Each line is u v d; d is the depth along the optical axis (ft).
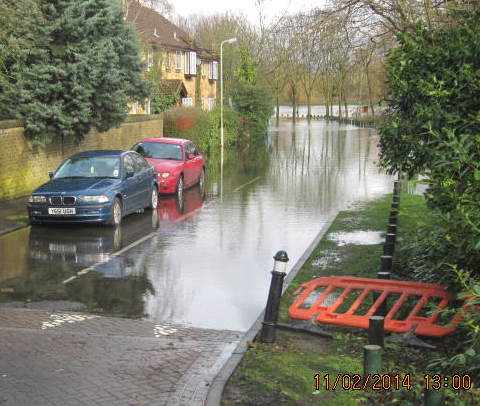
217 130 141.18
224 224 50.49
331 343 23.11
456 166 17.92
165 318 26.81
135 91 78.69
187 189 73.26
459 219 17.80
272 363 20.81
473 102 22.12
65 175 50.67
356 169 100.12
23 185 63.77
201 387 18.97
